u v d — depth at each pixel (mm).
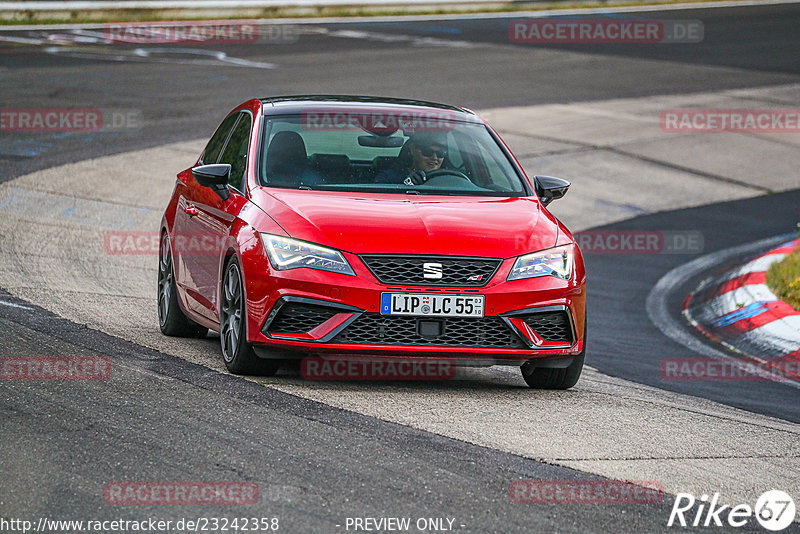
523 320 23797
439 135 28031
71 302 32344
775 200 64625
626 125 80125
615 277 46906
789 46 120688
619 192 64000
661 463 19672
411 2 133875
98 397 21281
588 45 115688
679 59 110375
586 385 27156
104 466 17359
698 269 48688
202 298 26906
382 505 16203
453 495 16812
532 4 140625
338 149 27000
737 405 26766
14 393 21234
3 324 27844
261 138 27047
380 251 23266
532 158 68875
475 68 97438
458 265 23516
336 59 96625
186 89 77875
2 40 94625
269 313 23188
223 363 25828
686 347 35156
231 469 17453
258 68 89125
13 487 16312
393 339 23281
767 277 41125
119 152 59875
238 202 25578
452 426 20922
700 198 64188
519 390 25469
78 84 77062
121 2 113125
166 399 21391
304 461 18000
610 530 15859
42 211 47188
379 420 20859
